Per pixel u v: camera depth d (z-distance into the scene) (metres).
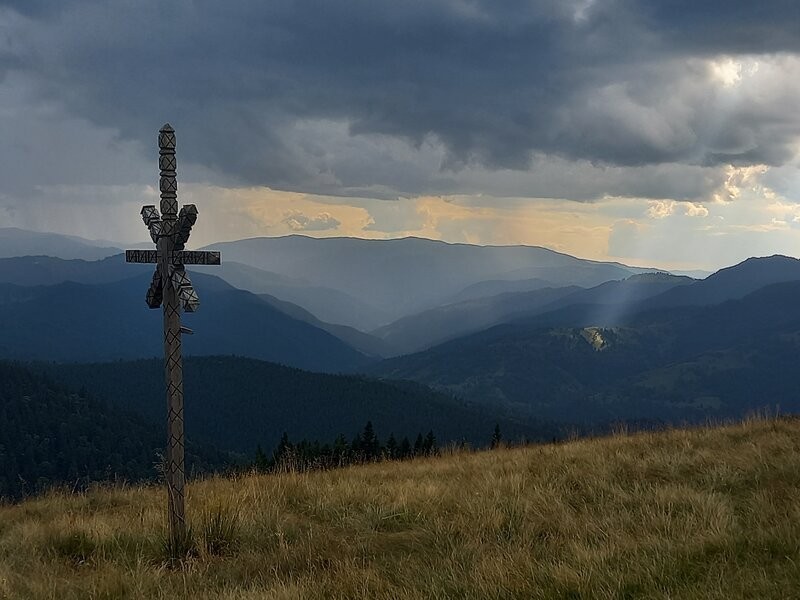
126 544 7.48
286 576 6.35
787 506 7.01
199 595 5.84
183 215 6.88
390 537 7.58
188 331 7.35
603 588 5.21
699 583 5.13
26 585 6.17
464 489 9.34
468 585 5.52
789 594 4.86
